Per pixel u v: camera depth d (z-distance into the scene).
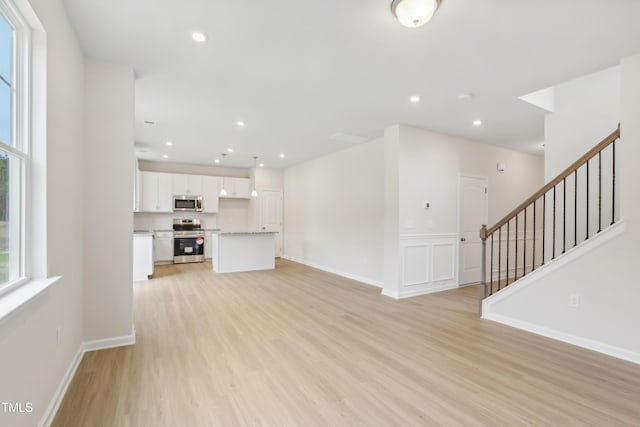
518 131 4.80
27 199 1.66
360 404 1.94
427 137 4.75
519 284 3.29
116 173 2.74
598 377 2.27
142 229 7.51
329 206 6.65
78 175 2.42
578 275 2.85
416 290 4.64
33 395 1.53
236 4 1.98
